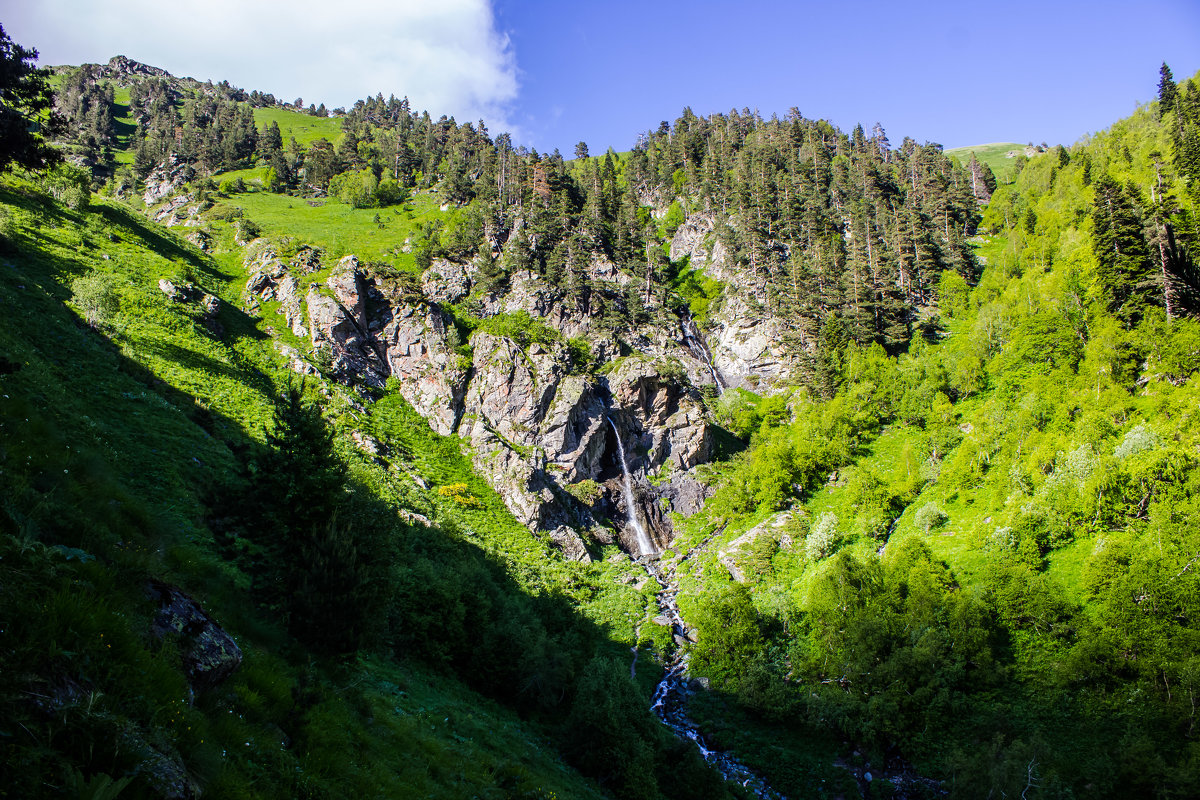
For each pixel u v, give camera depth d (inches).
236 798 462.0
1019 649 2065.7
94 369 1903.3
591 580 3043.8
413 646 1642.5
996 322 3956.7
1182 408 2466.8
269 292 3922.2
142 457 1496.1
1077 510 2289.6
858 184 6422.2
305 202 6323.8
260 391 2817.4
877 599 2356.1
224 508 1314.0
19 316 1909.4
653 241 5905.5
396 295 4060.0
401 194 6555.1
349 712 860.0
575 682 1926.7
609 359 4323.3
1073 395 2945.4
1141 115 6230.3
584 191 6510.8
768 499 3356.3
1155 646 1812.3
